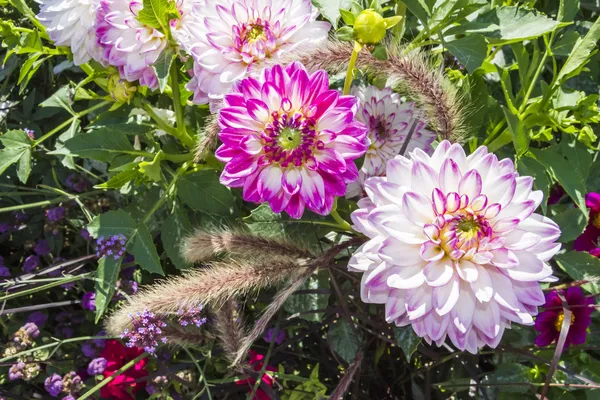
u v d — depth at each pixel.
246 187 0.58
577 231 0.71
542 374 0.72
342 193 0.57
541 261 0.55
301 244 0.67
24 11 0.71
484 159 0.56
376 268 0.56
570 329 0.70
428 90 0.60
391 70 0.59
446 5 0.68
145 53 0.64
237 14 0.60
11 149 0.73
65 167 0.83
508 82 0.74
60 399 0.74
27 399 0.75
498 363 0.76
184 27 0.63
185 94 0.73
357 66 0.59
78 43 0.67
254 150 0.56
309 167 0.57
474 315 0.56
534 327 0.73
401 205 0.56
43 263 0.83
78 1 0.65
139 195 0.75
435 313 0.56
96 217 0.69
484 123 0.73
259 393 0.73
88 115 0.84
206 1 0.61
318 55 0.59
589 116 0.68
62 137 0.74
